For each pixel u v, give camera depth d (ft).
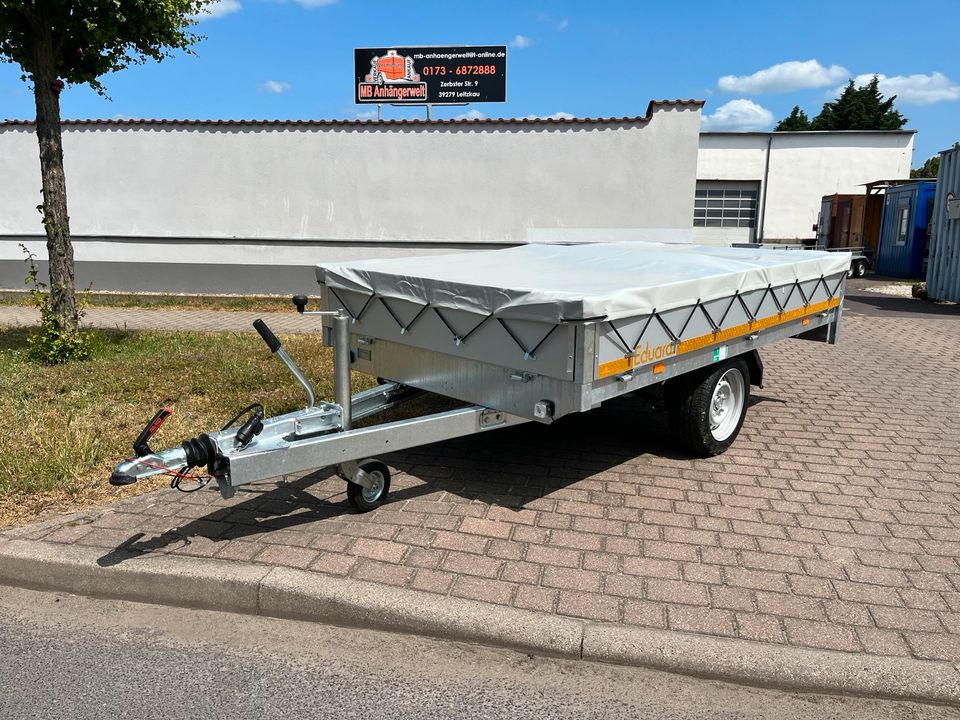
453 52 44.47
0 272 44.65
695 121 39.91
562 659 10.27
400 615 10.77
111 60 26.27
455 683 9.75
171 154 42.80
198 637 10.80
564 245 23.77
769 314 17.69
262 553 12.21
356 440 12.84
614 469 16.33
